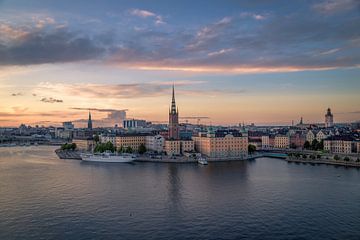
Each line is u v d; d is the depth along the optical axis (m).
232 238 127.31
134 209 161.88
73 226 139.50
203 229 136.25
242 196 185.25
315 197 182.50
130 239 126.56
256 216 151.38
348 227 137.88
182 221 145.25
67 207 165.38
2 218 149.25
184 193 192.75
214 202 173.38
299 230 134.88
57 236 129.38
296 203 171.25
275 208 163.00
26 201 176.25
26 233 132.38
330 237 128.12
